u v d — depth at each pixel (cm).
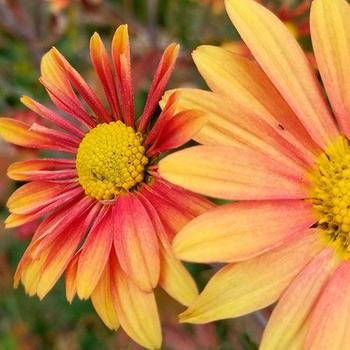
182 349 30
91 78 35
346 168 22
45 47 37
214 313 20
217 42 34
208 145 20
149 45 36
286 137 21
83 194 23
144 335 21
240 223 20
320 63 21
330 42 21
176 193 22
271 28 21
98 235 22
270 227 20
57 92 23
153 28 36
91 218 23
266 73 21
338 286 21
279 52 21
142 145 23
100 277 22
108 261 22
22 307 38
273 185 21
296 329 20
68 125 24
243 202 20
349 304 21
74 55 39
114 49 22
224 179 20
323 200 21
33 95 38
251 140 21
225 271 20
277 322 20
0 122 23
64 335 38
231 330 30
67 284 22
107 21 37
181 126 21
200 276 31
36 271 23
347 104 21
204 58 22
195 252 20
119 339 34
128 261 21
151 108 22
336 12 21
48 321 38
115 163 23
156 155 23
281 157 21
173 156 20
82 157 23
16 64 39
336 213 21
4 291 38
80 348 37
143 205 22
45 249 23
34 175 23
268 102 21
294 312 20
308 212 21
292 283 21
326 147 22
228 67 21
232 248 20
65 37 38
